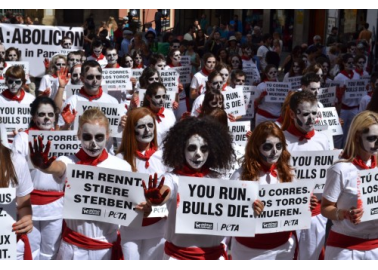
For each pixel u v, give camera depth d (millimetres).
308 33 35750
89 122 6027
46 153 5715
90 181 6000
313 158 7281
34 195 7305
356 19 31312
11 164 5523
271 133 5961
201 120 5914
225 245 6801
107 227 6160
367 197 5945
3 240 5508
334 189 6000
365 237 6082
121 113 9062
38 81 21094
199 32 26125
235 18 35906
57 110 7977
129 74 13258
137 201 5992
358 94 14094
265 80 13547
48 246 7465
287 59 21609
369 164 6066
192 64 19453
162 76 13938
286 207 6020
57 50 17062
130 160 6934
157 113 8906
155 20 38344
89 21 28406
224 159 5945
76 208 6016
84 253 6109
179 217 5777
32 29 16922
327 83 14586
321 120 10070
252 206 5844
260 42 25953
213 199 5801
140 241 6629
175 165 5902
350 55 14773
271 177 6094
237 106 11773
